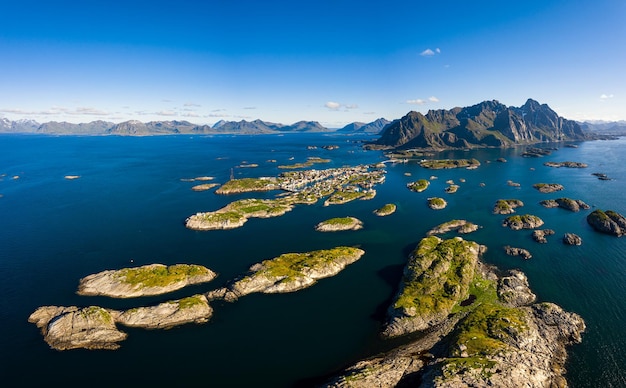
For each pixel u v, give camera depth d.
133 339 90.31
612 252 136.75
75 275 123.56
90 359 83.50
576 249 139.88
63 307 100.19
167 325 95.12
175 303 101.06
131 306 105.19
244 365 82.00
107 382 76.94
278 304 106.25
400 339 90.50
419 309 98.25
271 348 87.69
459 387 66.56
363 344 88.94
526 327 87.00
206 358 84.12
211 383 76.88
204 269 122.88
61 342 88.00
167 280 115.62
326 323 97.31
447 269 117.44
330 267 125.12
